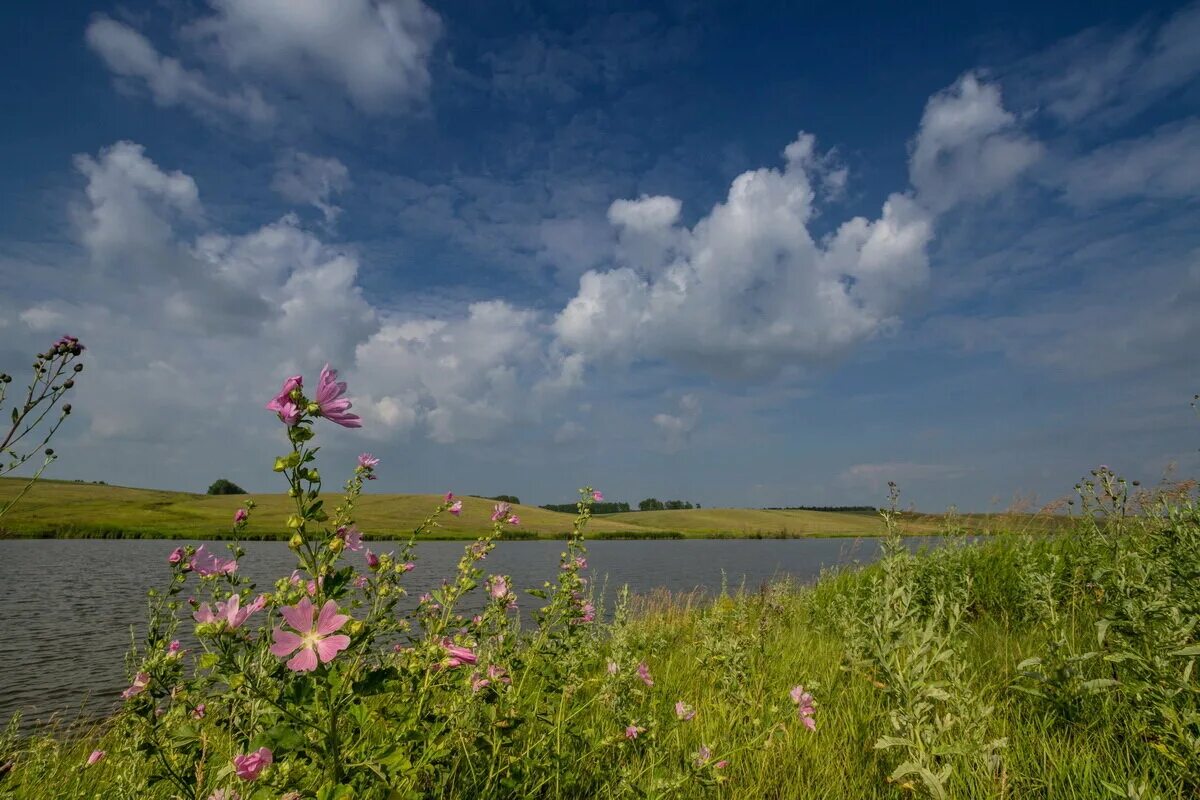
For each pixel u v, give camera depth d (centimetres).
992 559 727
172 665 226
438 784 254
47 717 721
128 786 266
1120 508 479
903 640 364
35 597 1827
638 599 1118
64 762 375
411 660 252
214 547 2998
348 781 192
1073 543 716
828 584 950
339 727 211
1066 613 547
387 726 249
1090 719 363
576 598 378
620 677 352
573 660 365
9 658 1082
